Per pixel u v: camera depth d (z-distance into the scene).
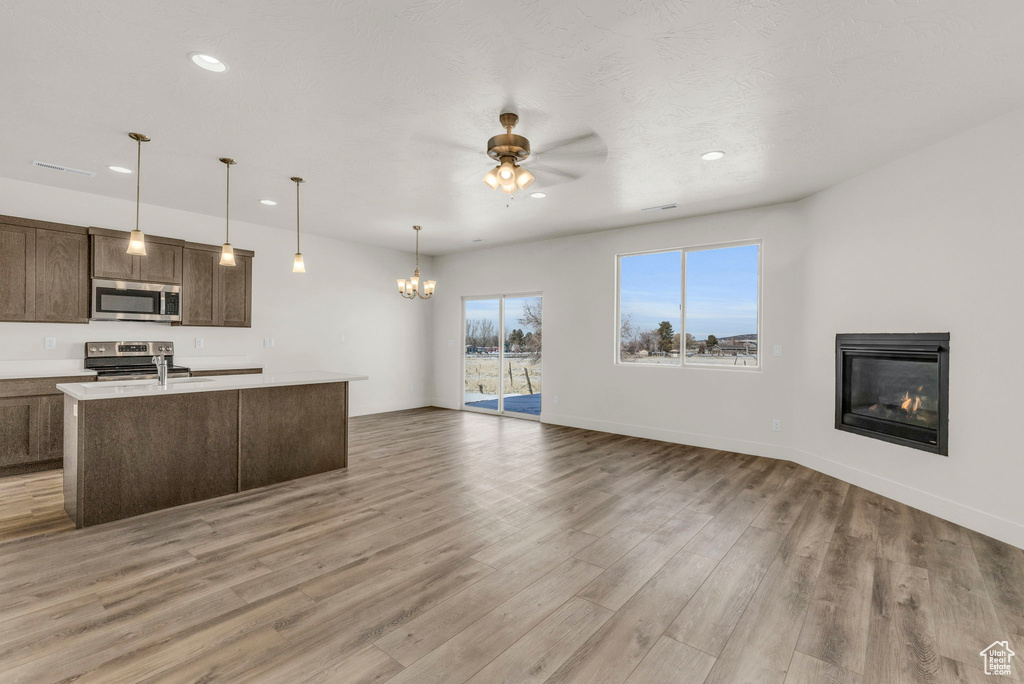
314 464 4.06
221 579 2.30
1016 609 2.10
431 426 6.21
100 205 4.60
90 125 3.02
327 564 2.46
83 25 2.03
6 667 1.66
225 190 4.38
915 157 3.37
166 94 2.63
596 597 2.18
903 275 3.46
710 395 5.12
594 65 2.33
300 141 3.26
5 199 4.11
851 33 2.07
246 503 3.36
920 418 3.34
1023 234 2.74
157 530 2.88
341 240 6.66
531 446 5.12
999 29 2.03
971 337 2.99
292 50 2.22
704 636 1.90
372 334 7.07
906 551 2.67
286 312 6.09
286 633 1.89
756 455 4.81
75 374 4.16
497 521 3.05
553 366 6.43
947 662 1.75
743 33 2.07
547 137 3.16
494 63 2.32
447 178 4.01
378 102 2.71
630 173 3.82
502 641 1.86
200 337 5.36
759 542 2.77
